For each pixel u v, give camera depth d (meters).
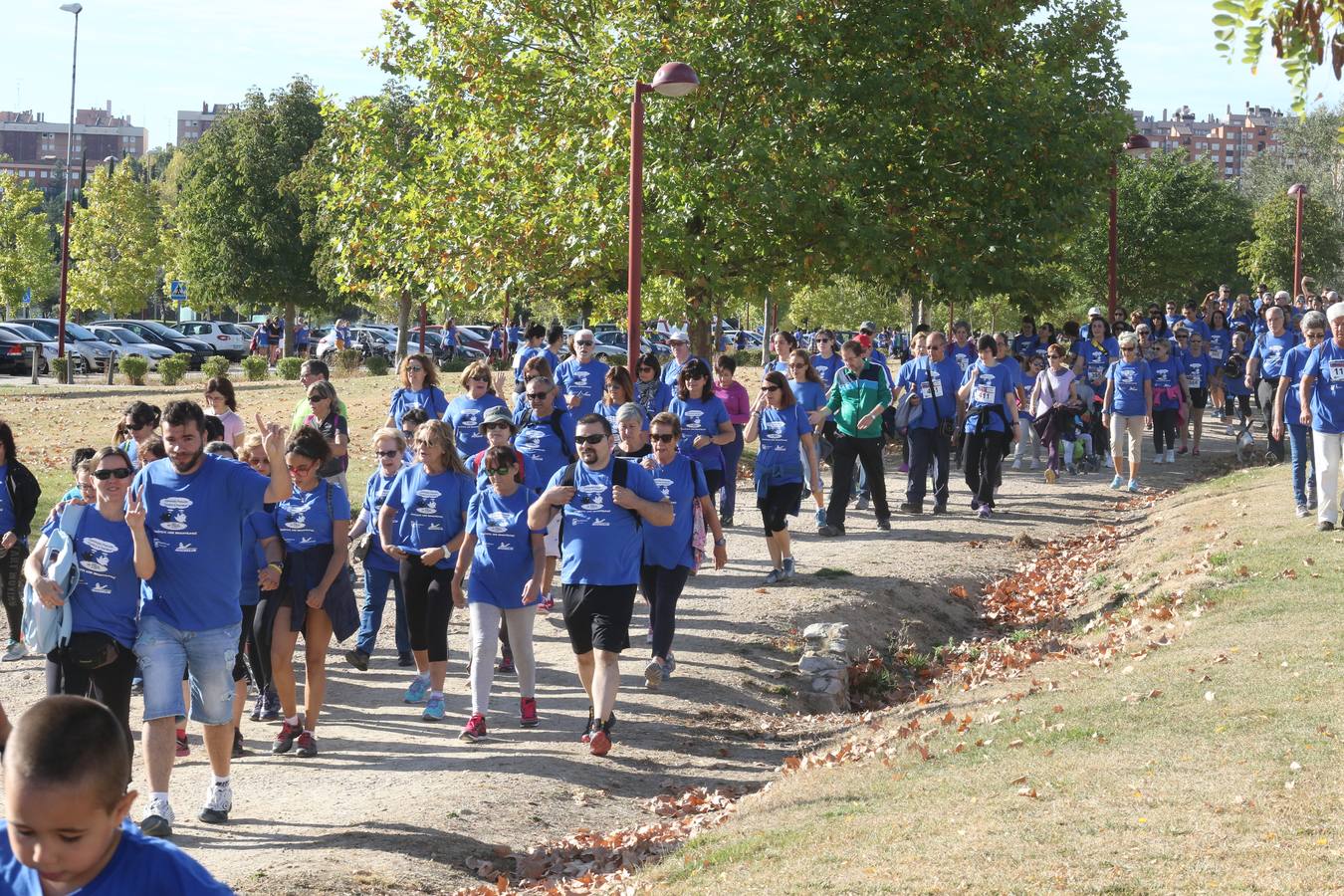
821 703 10.36
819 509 16.45
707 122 20.59
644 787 8.09
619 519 8.52
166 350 50.69
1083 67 26.44
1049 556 15.62
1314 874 4.95
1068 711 7.96
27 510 10.81
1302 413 12.98
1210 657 8.80
